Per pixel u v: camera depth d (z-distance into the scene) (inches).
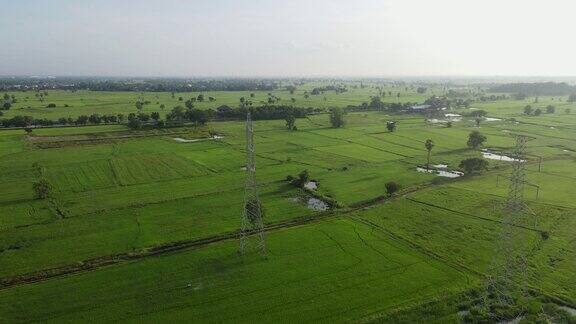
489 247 2748.5
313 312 2031.3
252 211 3166.8
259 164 4960.6
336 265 2496.3
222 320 1964.8
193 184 4111.7
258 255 2613.2
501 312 2026.3
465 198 3750.0
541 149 5964.6
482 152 5802.2
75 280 2295.8
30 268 2425.0
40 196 3612.2
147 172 4537.4
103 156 5221.5
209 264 2495.1
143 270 2416.3
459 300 2140.7
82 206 3440.0
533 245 2760.8
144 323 1929.1
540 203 3585.1
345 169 4776.1
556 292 2201.0
